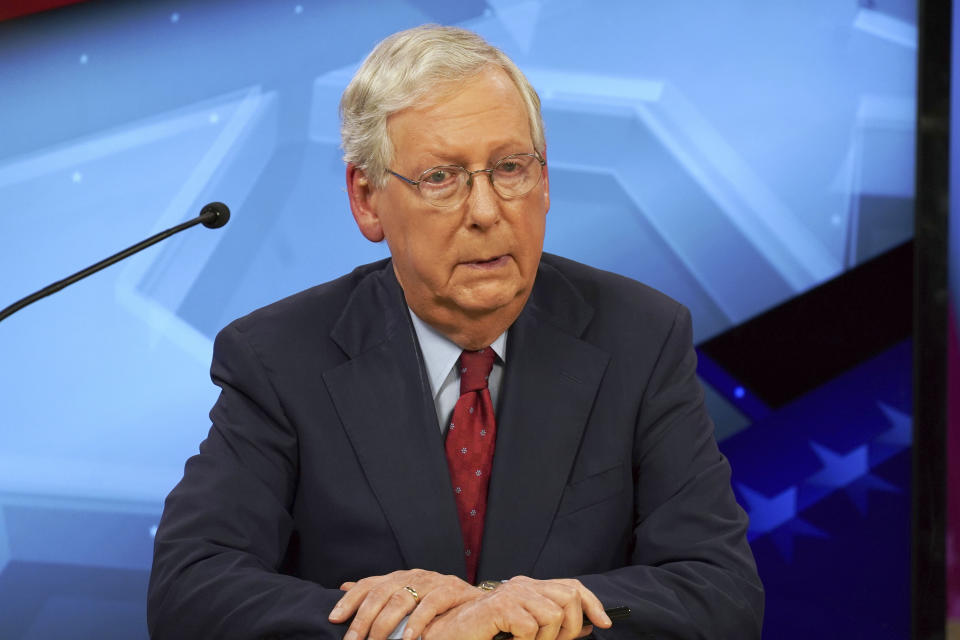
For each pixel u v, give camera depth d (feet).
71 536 28.37
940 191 28.30
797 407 28.84
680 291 28.60
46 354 28.22
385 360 14.58
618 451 14.32
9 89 27.86
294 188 28.27
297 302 15.55
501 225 12.85
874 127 28.53
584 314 15.12
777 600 28.91
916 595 28.30
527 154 12.88
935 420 28.35
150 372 28.35
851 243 28.66
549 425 14.29
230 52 28.17
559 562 13.76
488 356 14.58
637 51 28.35
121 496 28.43
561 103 28.35
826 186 28.66
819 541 28.86
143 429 28.37
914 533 28.32
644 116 28.40
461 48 12.83
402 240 13.24
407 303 14.78
